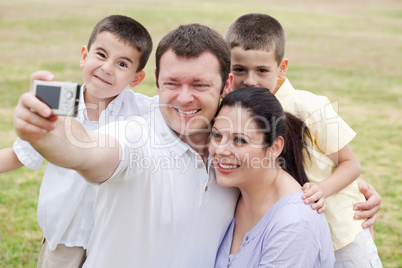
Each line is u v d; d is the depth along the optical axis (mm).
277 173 2479
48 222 2936
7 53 13984
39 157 2814
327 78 13031
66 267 2998
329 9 29547
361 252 2885
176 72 2250
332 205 2908
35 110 1553
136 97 3297
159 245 2295
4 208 5449
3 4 22500
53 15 20453
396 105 10773
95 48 3100
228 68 2385
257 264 2359
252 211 2477
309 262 2260
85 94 3176
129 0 26812
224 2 29172
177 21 20125
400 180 6664
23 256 4492
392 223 5445
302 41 18391
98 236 2330
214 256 2506
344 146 3002
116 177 2111
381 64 15148
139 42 3168
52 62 13133
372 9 30344
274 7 28297
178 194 2275
